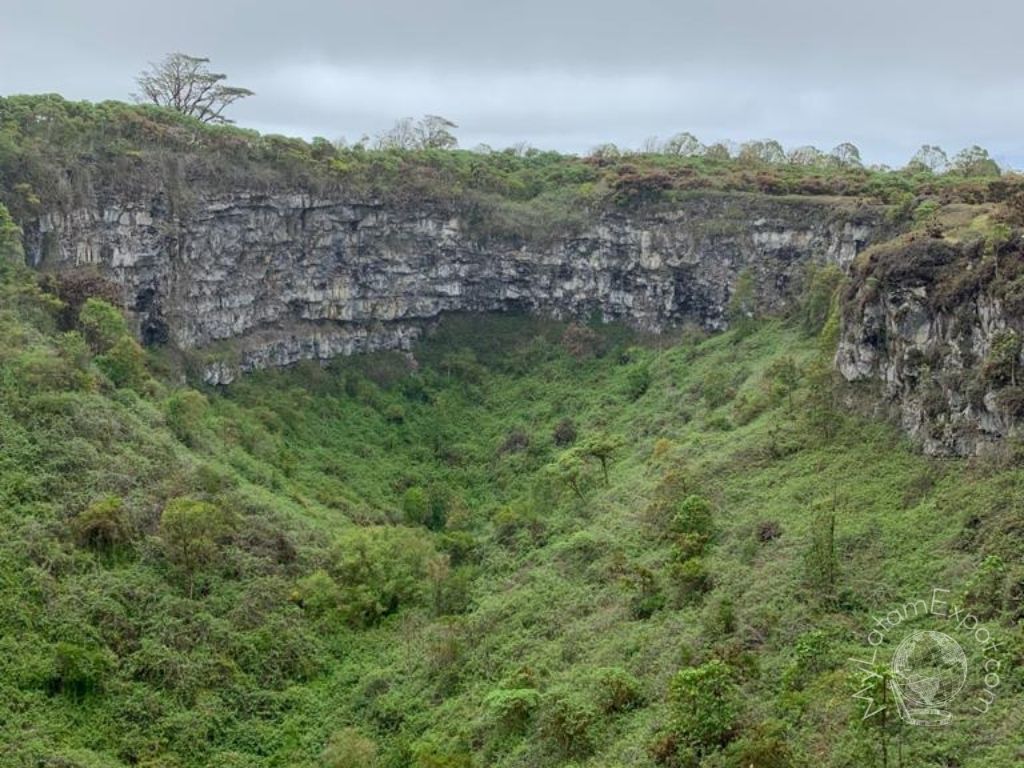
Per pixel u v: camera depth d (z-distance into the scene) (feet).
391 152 354.95
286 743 142.82
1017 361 133.90
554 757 115.14
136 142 277.64
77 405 180.86
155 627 149.07
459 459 288.10
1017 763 82.53
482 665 149.79
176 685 142.10
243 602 164.45
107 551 157.28
